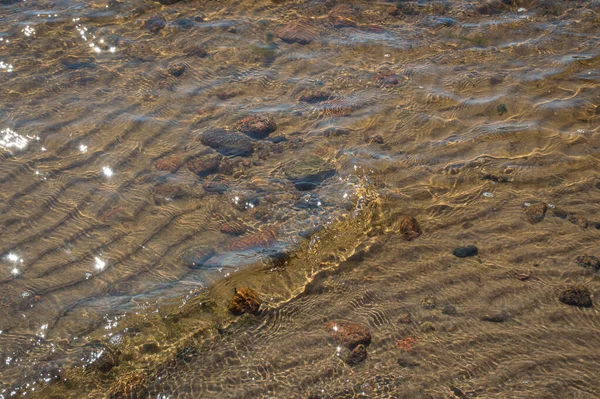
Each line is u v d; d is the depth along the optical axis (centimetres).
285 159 637
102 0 942
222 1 948
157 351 435
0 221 553
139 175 614
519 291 475
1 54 794
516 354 421
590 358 416
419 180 605
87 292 486
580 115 693
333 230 548
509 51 830
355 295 481
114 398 400
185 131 678
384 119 698
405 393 396
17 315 462
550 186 591
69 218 560
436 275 495
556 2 945
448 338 437
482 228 543
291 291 488
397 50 834
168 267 511
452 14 924
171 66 789
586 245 516
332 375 413
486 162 626
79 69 778
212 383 410
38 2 928
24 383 409
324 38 860
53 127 676
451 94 740
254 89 754
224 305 475
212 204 579
